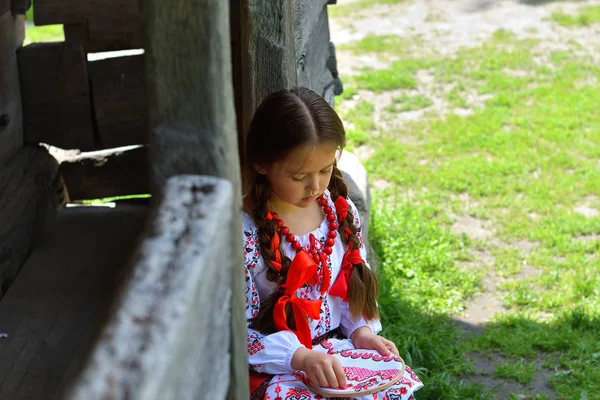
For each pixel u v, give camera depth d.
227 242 1.42
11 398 2.23
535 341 4.09
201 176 1.44
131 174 3.75
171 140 1.46
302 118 2.07
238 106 3.23
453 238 5.18
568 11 10.25
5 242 2.91
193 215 1.30
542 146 6.64
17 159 3.35
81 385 0.95
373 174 6.18
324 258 2.29
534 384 3.81
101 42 3.54
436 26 9.91
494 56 8.80
